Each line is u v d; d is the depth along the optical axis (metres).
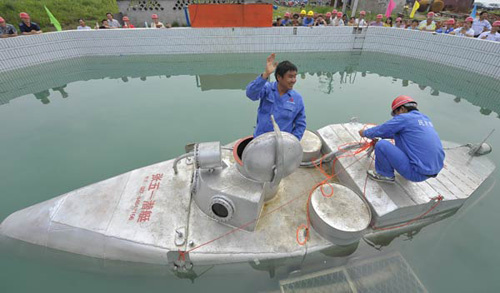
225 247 2.22
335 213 2.27
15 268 2.38
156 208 2.55
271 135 1.79
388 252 2.46
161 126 4.83
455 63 7.76
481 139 4.39
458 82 6.91
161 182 2.86
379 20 9.73
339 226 2.14
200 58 9.02
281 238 2.30
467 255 2.45
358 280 2.19
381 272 2.26
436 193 2.64
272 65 2.18
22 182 3.44
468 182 2.93
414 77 7.31
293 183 2.89
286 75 2.20
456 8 18.05
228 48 9.11
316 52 9.47
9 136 4.48
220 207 2.22
